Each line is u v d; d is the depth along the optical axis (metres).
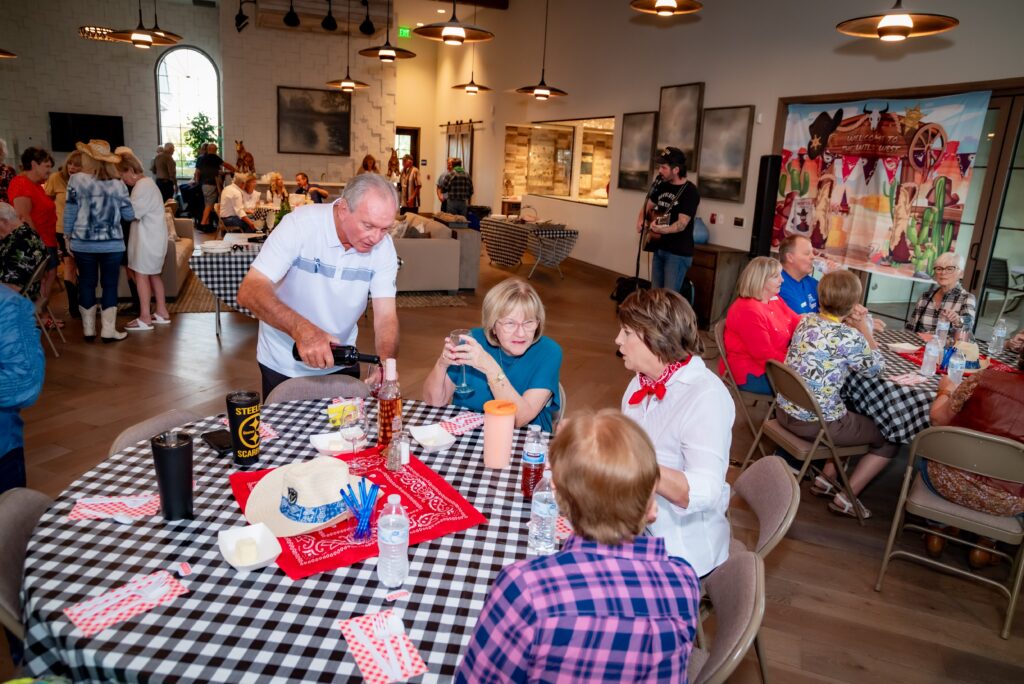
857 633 2.38
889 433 2.90
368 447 1.88
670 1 4.30
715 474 1.59
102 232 4.95
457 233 7.55
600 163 12.48
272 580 1.26
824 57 5.88
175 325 5.70
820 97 5.91
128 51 12.95
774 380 3.05
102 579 1.23
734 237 7.04
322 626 1.14
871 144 5.50
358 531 1.42
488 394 2.29
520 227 9.01
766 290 3.46
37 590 1.19
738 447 3.87
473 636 0.98
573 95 10.02
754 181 6.73
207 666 1.04
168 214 7.02
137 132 13.34
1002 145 4.64
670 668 0.96
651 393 1.81
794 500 1.66
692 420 1.68
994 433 2.34
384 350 2.38
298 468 1.47
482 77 13.19
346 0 10.52
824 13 5.83
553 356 2.23
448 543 1.42
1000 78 4.56
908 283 5.37
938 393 2.64
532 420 2.20
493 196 12.92
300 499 1.43
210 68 13.66
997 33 4.56
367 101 11.77
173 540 1.37
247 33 10.96
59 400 4.00
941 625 2.45
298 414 2.09
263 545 1.34
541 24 10.83
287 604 1.20
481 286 8.13
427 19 14.28
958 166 4.87
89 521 1.42
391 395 1.84
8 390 1.84
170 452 1.38
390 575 1.26
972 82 4.73
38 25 12.33
